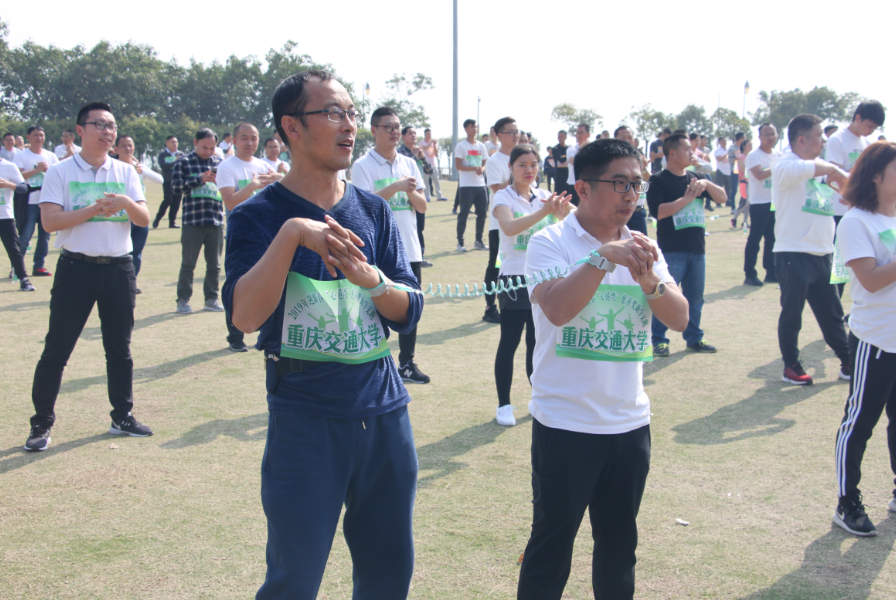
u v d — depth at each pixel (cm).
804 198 533
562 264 240
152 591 281
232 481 385
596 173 237
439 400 521
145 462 410
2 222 874
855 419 327
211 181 776
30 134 1037
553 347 235
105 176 435
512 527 333
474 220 1644
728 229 1557
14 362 608
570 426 227
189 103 5878
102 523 337
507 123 735
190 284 805
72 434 452
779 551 312
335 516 198
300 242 186
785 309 550
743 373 583
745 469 397
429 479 387
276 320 202
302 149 206
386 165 587
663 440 441
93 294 427
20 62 5472
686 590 282
